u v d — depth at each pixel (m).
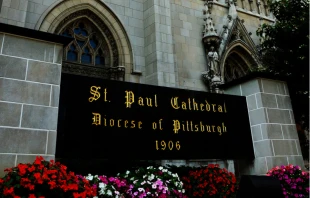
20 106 4.86
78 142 5.47
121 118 6.11
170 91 7.02
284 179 6.55
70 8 11.98
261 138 7.62
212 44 15.06
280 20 12.20
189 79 13.95
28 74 5.07
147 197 5.67
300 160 7.71
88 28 12.84
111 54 12.70
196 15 15.70
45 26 11.15
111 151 5.78
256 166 7.61
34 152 4.77
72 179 4.48
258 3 19.45
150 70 12.38
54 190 4.14
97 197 4.85
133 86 6.52
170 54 12.59
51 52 5.40
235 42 16.27
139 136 6.21
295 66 10.64
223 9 17.25
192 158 6.75
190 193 6.75
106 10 12.81
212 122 7.36
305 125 11.64
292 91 10.49
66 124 5.45
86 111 5.75
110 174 7.82
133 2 13.57
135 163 8.16
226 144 7.37
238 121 7.82
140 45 13.02
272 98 8.02
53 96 5.18
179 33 14.66
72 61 12.03
